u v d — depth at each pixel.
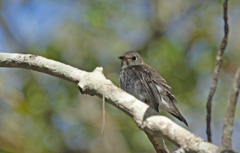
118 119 11.73
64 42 12.22
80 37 12.24
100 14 11.84
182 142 4.91
